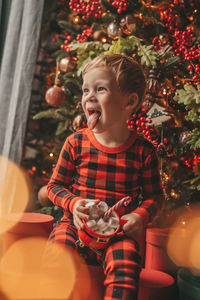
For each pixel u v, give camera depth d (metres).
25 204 1.74
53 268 0.86
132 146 0.97
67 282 0.85
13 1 1.74
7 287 0.86
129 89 0.93
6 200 1.64
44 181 1.86
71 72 1.59
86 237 0.85
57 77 1.60
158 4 1.41
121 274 0.78
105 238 0.83
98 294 0.92
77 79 1.52
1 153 1.73
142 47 1.29
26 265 0.97
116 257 0.81
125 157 0.96
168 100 1.37
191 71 1.32
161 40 1.38
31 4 1.66
